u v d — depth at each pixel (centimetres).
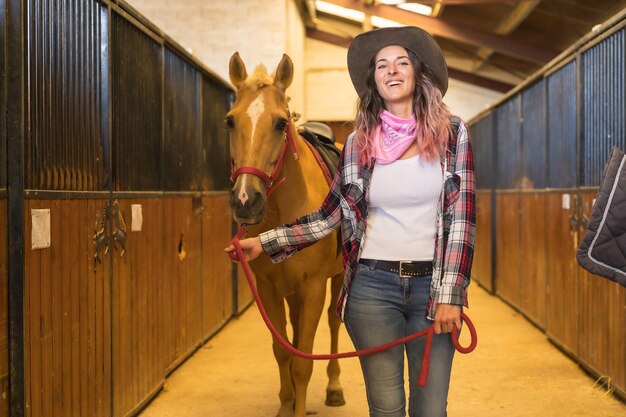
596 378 377
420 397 179
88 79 266
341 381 372
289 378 287
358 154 186
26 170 211
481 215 832
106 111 281
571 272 427
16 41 200
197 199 454
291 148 261
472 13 1043
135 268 316
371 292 182
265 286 276
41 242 216
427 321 179
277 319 279
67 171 243
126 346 302
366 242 184
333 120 1286
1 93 199
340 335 512
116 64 296
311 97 1286
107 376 277
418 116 180
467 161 177
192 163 450
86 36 264
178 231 404
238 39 812
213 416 319
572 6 867
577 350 413
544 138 516
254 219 228
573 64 434
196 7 815
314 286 266
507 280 672
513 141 645
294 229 194
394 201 180
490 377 386
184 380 381
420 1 1005
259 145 234
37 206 215
